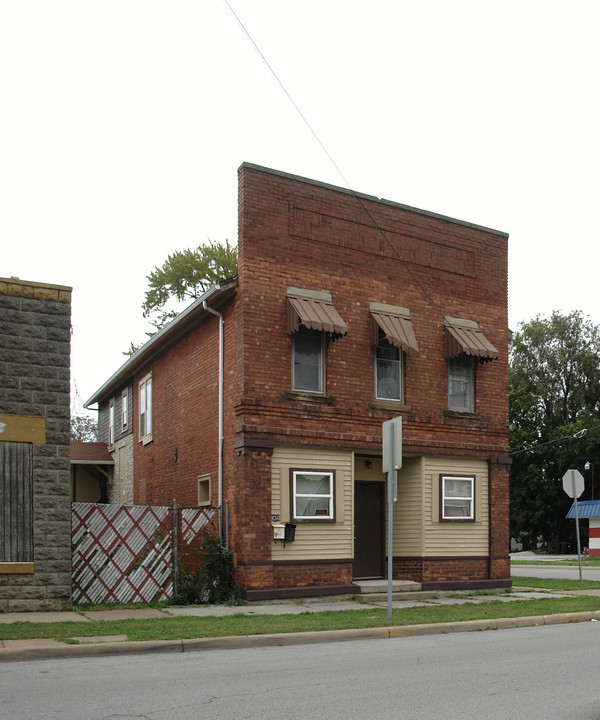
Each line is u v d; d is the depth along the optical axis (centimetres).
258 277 1650
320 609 1473
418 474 1836
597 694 779
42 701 725
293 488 1630
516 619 1359
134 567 1557
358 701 737
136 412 2505
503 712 702
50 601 1388
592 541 3884
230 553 1603
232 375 1677
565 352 5475
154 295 4094
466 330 1931
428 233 1927
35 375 1428
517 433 5131
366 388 1764
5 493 1378
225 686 799
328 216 1766
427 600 1689
